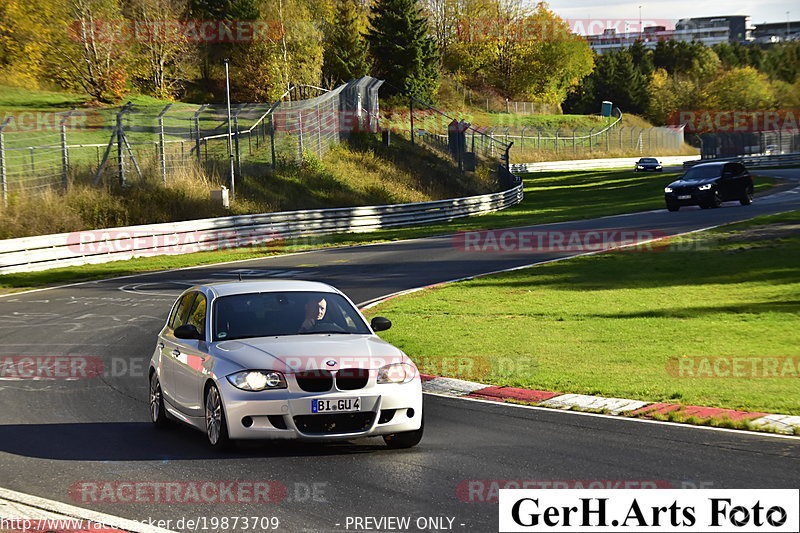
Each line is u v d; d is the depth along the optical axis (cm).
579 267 8056
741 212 11862
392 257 9550
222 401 2597
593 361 4225
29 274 8681
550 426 3014
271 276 8144
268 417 2562
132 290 7500
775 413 3125
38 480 2381
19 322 5928
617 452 2620
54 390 3834
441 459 2561
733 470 2402
